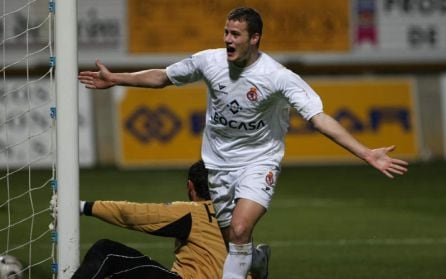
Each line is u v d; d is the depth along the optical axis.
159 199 52.09
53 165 22.89
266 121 22.61
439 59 80.25
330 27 78.88
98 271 20.81
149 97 72.25
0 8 72.88
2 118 66.56
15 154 66.44
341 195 55.56
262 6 77.62
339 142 21.06
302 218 46.28
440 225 43.88
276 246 37.97
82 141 72.19
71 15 22.41
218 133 23.02
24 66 73.19
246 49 21.69
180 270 22.16
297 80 21.94
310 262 34.19
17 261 24.55
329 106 73.50
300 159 72.00
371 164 20.55
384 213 48.06
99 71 23.27
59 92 22.44
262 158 22.91
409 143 74.06
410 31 79.94
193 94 72.62
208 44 77.31
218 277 22.00
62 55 22.42
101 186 58.59
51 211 23.12
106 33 76.62
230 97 22.27
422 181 62.16
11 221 41.97
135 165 70.94
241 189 22.56
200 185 23.56
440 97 76.62
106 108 73.12
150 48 77.06
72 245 22.42
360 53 79.44
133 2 76.62
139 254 21.56
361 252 36.44
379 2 79.44
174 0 76.81
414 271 32.38
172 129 71.94
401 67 80.38
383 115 74.06
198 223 22.34
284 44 78.25
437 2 80.00
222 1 77.06
